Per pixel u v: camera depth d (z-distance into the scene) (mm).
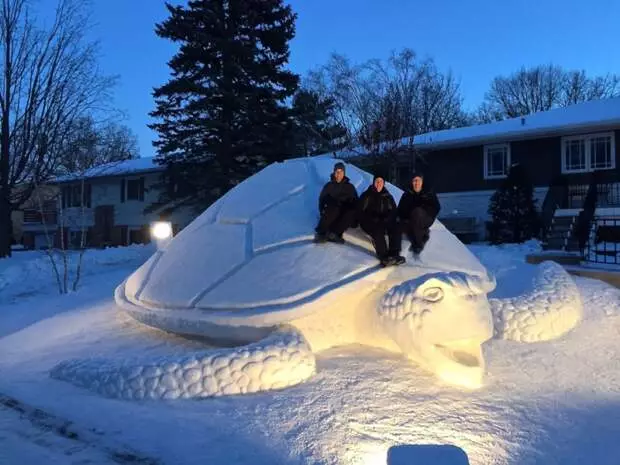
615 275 8484
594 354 5812
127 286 7543
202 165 22750
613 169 18344
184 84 21922
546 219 17594
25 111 17312
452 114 40188
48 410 4469
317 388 4656
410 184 6273
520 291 7293
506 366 5398
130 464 3572
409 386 4738
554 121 19828
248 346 4961
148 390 4637
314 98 23625
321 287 5426
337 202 5887
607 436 4230
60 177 20656
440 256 6090
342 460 3664
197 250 6484
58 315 8109
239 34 23266
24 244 33812
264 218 6410
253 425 4074
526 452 3939
